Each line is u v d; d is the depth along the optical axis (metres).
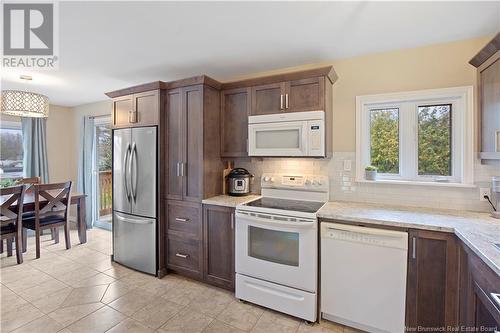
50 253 3.42
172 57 2.53
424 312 1.72
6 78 3.13
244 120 2.69
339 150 2.54
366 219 1.86
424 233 1.70
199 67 2.79
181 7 1.69
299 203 2.46
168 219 2.81
